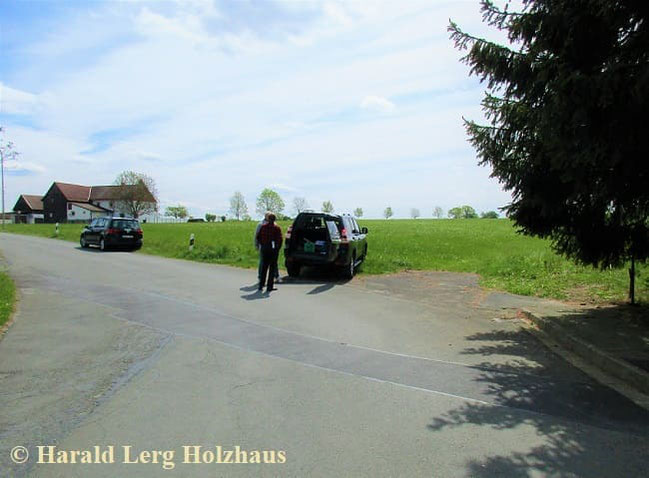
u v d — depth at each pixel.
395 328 7.79
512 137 7.74
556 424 4.09
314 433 3.87
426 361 5.97
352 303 10.08
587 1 5.80
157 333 7.16
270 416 4.20
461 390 4.93
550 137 5.91
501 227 53.12
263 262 11.39
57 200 96.44
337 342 6.82
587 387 5.09
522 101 7.48
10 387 4.88
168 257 20.64
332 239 13.50
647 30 5.66
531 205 7.66
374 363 5.84
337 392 4.82
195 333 7.19
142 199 84.75
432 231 44.06
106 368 5.51
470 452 3.57
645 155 5.64
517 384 5.15
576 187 6.25
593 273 13.59
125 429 3.92
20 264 16.53
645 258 8.64
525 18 6.82
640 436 3.86
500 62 7.32
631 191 6.44
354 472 3.26
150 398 4.61
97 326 7.59
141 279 13.13
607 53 6.06
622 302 9.71
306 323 8.01
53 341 6.67
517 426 4.04
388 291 11.96
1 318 7.77
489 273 15.31
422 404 4.53
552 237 8.67
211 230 41.78
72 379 5.13
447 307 9.81
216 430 3.92
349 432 3.90
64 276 13.59
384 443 3.71
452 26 7.57
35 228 49.47
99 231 23.70
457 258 21.02
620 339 6.63
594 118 5.47
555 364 5.94
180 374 5.32
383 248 24.38
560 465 3.38
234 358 5.94
